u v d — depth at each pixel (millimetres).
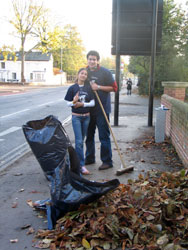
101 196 3248
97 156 6027
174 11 24531
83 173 4828
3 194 4098
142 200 3195
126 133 8383
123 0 9055
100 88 4844
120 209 3084
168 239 2730
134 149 6449
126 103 19578
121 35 9242
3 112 14164
